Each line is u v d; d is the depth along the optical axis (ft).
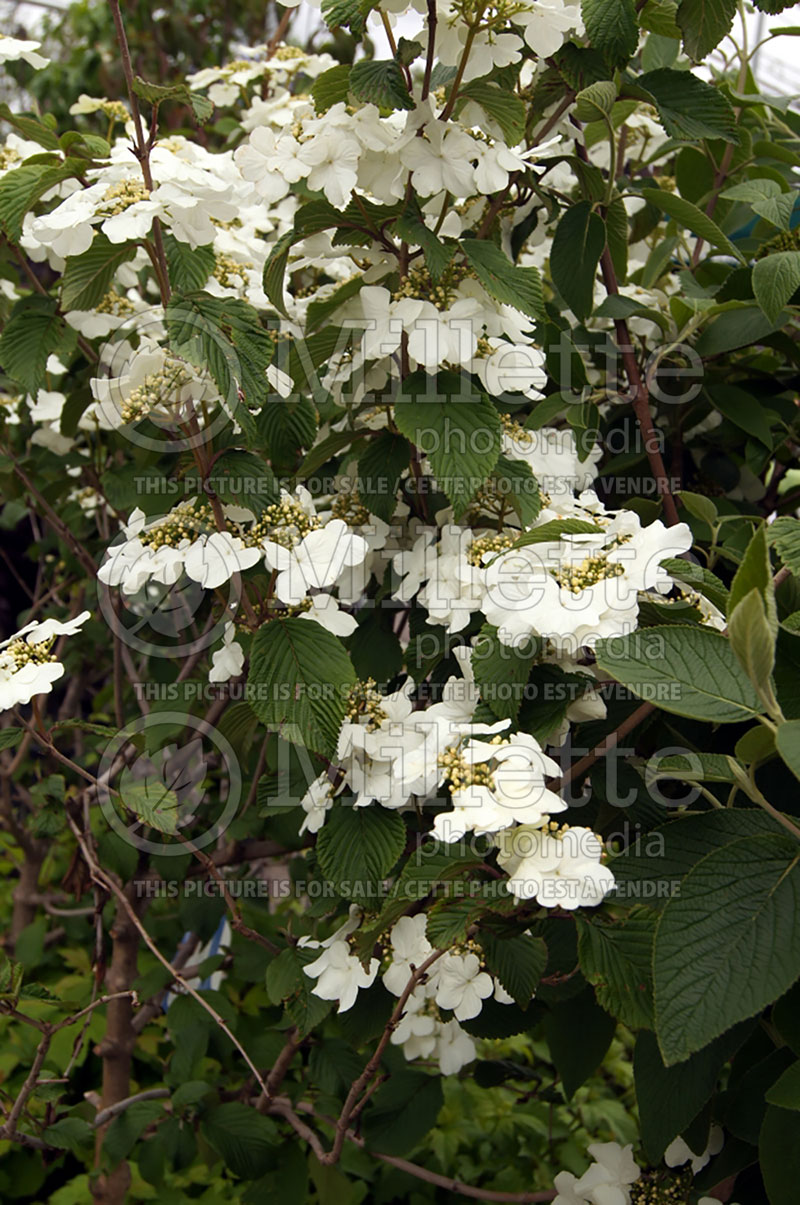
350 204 2.49
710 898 2.04
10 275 3.05
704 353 2.89
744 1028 2.27
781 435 3.11
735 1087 2.44
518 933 2.33
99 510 3.71
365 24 2.33
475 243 2.45
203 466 2.47
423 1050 2.75
